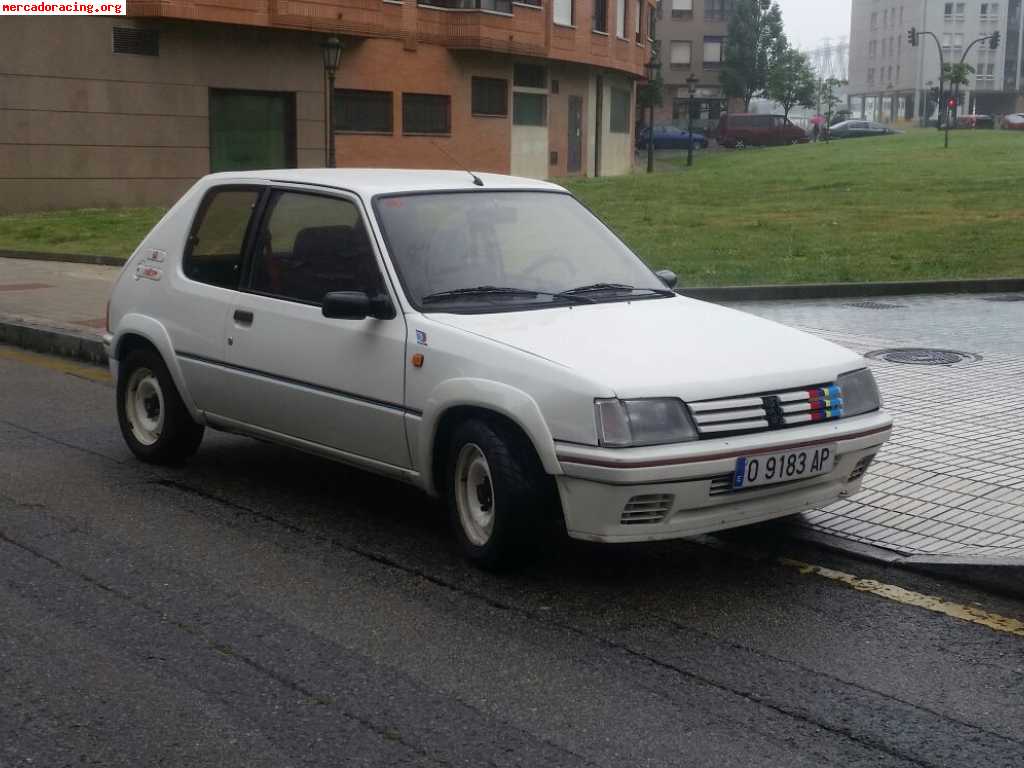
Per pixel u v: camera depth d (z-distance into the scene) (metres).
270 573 5.29
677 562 5.48
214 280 6.57
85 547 5.62
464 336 5.25
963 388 8.95
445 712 3.96
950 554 5.38
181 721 3.87
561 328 5.34
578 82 42.34
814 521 5.91
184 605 4.89
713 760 3.65
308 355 5.91
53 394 9.34
